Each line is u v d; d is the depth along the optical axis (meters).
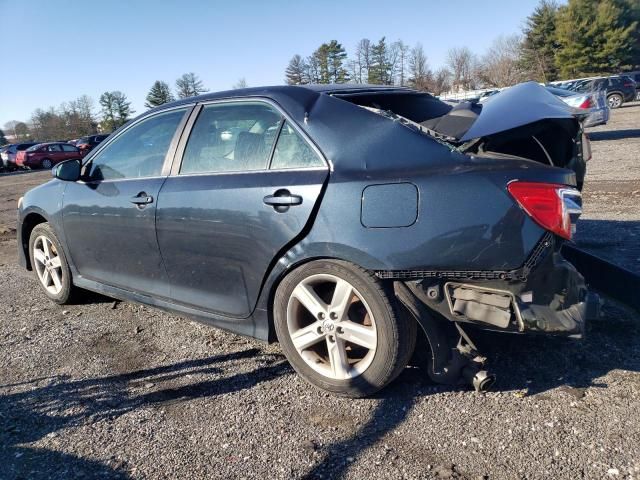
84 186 4.26
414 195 2.68
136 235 3.79
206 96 3.72
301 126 3.10
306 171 2.99
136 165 3.95
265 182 3.10
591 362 3.18
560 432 2.57
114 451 2.63
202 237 3.36
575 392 2.88
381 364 2.81
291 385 3.18
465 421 2.70
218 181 3.32
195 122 3.67
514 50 64.94
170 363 3.55
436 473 2.35
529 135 3.12
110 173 4.14
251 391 3.14
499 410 2.77
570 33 53.47
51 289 4.83
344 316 2.90
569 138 3.42
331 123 3.04
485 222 2.58
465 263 2.61
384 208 2.72
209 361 3.55
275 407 2.95
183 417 2.91
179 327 4.14
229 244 3.23
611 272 3.41
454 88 66.69
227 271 3.30
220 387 3.21
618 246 5.33
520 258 2.57
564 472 2.31
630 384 2.93
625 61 53.38
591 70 53.81
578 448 2.45
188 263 3.50
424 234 2.65
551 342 3.44
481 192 2.60
